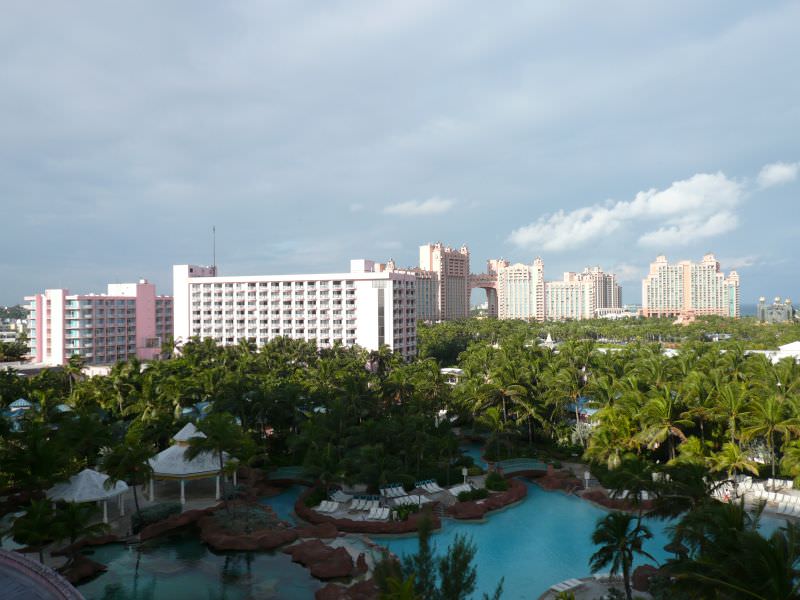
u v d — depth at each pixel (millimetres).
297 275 162375
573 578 42281
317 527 50594
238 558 46344
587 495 59531
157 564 45156
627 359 115562
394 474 59375
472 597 39375
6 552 32281
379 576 27750
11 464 48250
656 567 41438
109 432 59625
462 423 88312
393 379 86000
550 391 79438
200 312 172000
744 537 25156
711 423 66000
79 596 26406
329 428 67312
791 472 54625
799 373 83938
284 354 130500
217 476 57656
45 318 177000
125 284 195500
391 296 154875
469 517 53812
